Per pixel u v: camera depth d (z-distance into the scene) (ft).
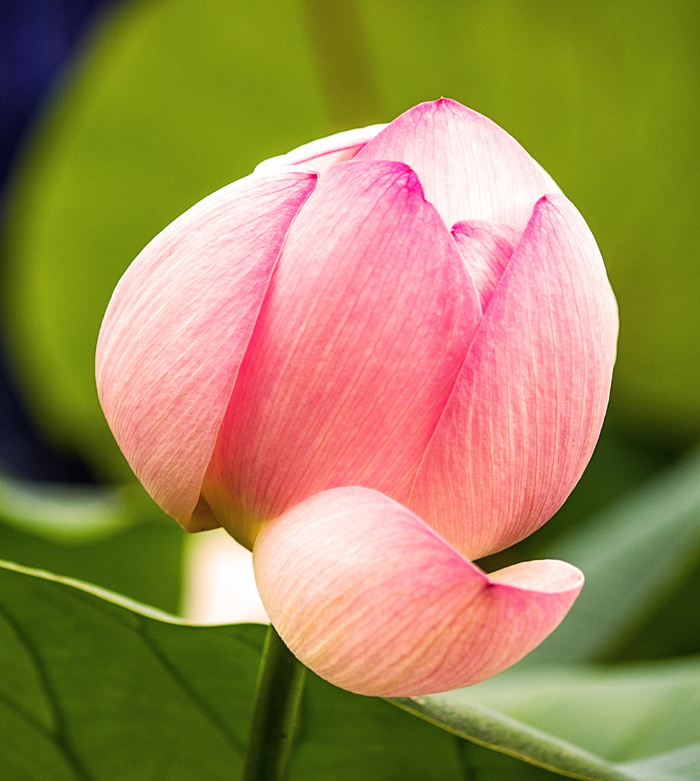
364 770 2.29
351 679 1.98
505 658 1.96
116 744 2.32
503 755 2.25
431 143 2.09
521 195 2.10
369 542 1.95
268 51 5.25
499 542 2.04
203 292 2.00
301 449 2.00
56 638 2.22
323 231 1.99
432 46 5.03
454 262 1.98
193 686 2.25
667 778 2.34
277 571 1.99
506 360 1.99
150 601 4.17
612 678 2.99
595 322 2.02
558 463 2.02
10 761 2.36
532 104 5.17
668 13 4.77
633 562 3.83
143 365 2.01
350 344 1.98
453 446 2.00
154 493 2.04
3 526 3.92
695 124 5.12
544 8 4.80
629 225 5.44
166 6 5.16
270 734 2.10
